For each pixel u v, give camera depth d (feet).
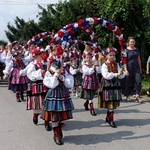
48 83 17.26
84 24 20.04
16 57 30.81
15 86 30.27
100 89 21.26
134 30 39.37
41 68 20.65
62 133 19.29
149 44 44.70
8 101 30.45
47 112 17.74
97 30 40.50
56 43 19.65
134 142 17.70
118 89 21.01
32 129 20.56
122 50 21.56
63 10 56.54
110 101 20.76
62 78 17.47
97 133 19.51
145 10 38.47
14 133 19.67
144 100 29.89
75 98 31.86
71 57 31.68
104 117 23.54
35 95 20.90
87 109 25.98
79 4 52.19
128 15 38.58
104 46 40.88
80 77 32.32
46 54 20.53
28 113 25.05
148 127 20.67
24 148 16.96
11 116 24.02
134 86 29.45
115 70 20.90
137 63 29.50
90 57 24.89
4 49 47.34
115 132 19.66
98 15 44.73
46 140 18.29
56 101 17.34
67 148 16.85
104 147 16.90
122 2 37.93
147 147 16.85
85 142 17.81
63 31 19.52
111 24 20.81
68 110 17.49
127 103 28.60
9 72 30.91
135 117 23.35
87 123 21.89
